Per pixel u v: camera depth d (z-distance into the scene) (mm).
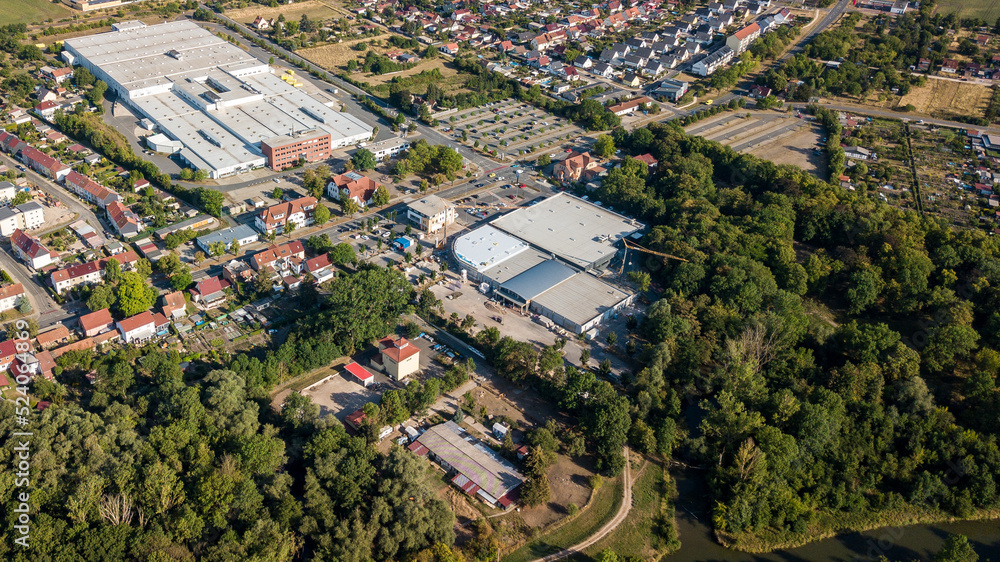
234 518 199625
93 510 192125
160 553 182250
